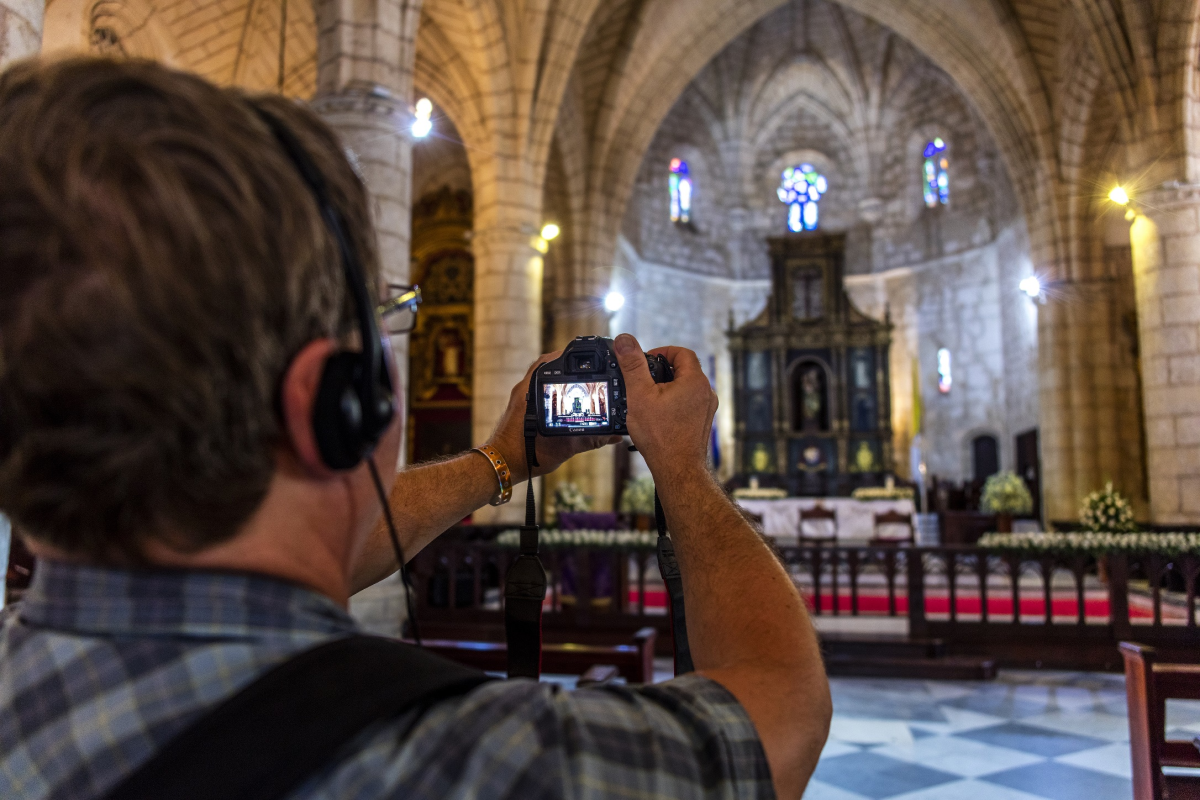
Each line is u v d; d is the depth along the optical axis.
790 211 25.89
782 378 21.92
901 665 7.65
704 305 25.23
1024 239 19.73
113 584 0.51
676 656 0.98
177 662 0.49
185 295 0.45
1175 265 11.73
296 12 12.41
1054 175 17.30
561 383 0.99
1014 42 16.86
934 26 18.38
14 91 0.52
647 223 24.06
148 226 0.45
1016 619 7.97
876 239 24.94
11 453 0.48
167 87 0.52
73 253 0.45
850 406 21.67
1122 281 17.17
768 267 25.72
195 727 0.46
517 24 13.45
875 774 5.05
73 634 0.51
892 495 15.51
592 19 16.64
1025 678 7.59
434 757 0.48
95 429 0.46
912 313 23.97
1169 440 11.61
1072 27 16.02
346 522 0.61
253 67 13.23
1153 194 11.95
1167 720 6.12
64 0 10.37
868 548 8.45
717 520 0.79
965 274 22.64
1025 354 19.92
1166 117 12.07
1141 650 3.72
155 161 0.46
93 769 0.46
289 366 0.53
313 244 0.54
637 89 18.53
